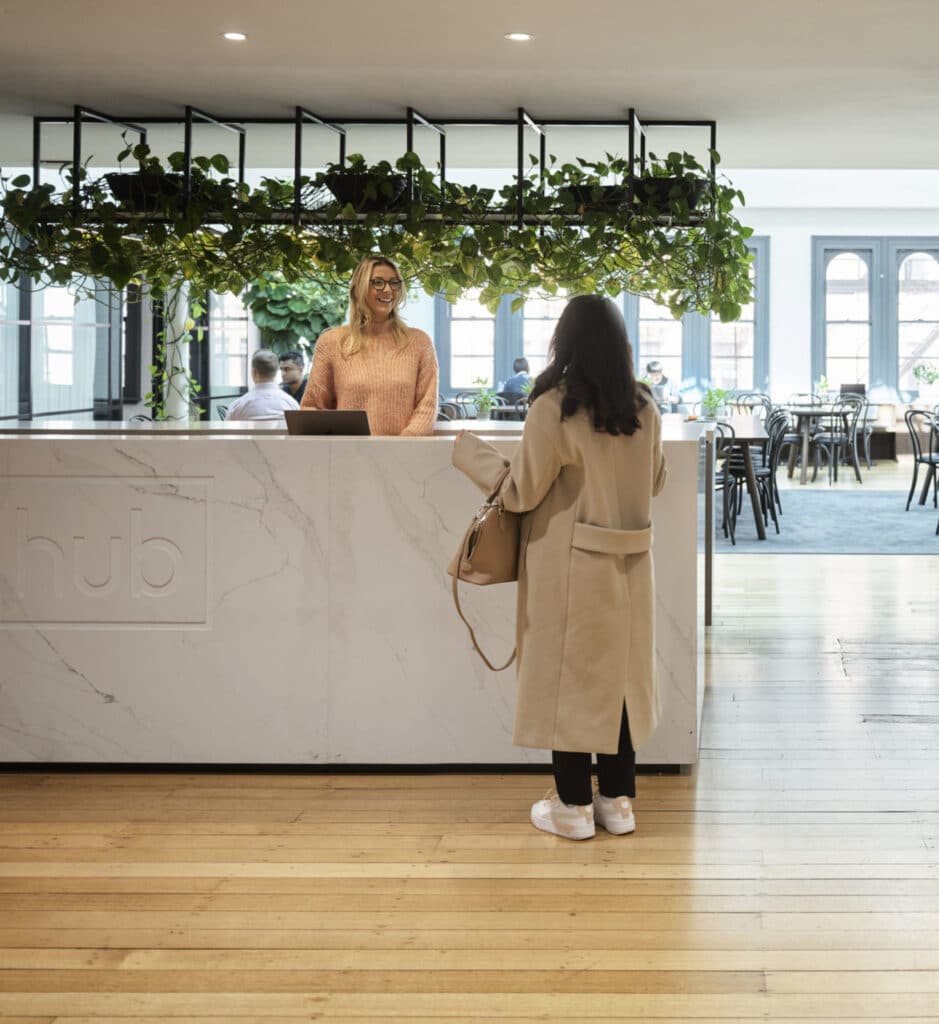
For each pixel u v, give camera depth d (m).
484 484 3.30
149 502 3.85
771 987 2.54
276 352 13.27
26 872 3.14
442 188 5.73
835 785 3.79
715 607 6.72
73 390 8.54
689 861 3.20
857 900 2.96
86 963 2.66
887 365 16.98
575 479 3.21
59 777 3.89
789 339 16.94
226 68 5.04
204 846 3.31
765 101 5.67
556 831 3.38
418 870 3.15
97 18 4.32
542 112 5.90
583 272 5.76
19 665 3.91
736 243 5.89
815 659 5.50
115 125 6.08
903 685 5.03
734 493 9.91
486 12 4.21
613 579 3.22
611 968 2.62
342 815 3.54
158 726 3.90
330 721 3.88
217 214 5.63
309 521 3.83
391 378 4.50
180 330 8.73
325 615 3.85
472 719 3.87
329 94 5.51
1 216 5.57
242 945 2.74
